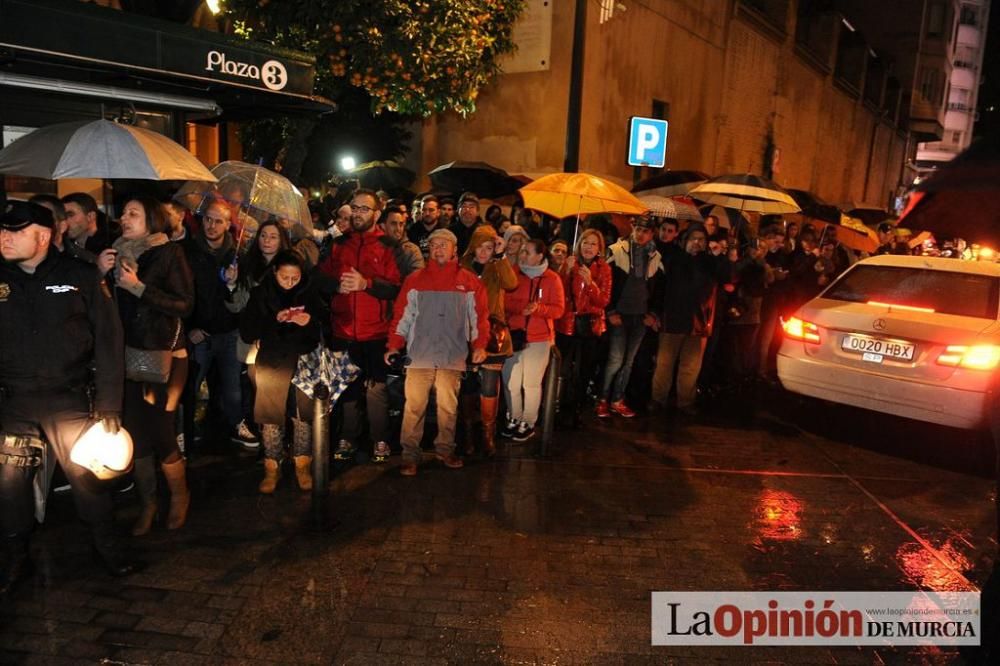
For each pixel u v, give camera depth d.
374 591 3.75
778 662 3.33
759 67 20.06
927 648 3.48
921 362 6.00
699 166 17.50
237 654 3.21
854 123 31.45
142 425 4.11
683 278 7.00
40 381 3.40
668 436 6.59
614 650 3.35
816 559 4.34
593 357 7.33
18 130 5.84
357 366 5.16
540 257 5.81
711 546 4.45
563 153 12.40
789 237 11.80
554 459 5.83
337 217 6.38
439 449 5.47
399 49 7.32
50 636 3.29
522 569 4.04
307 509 4.69
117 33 5.12
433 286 5.15
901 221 2.79
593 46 12.43
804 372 6.71
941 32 47.59
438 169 9.70
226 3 7.43
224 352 5.55
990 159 2.30
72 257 3.50
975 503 5.30
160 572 3.85
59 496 4.73
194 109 6.29
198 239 5.39
